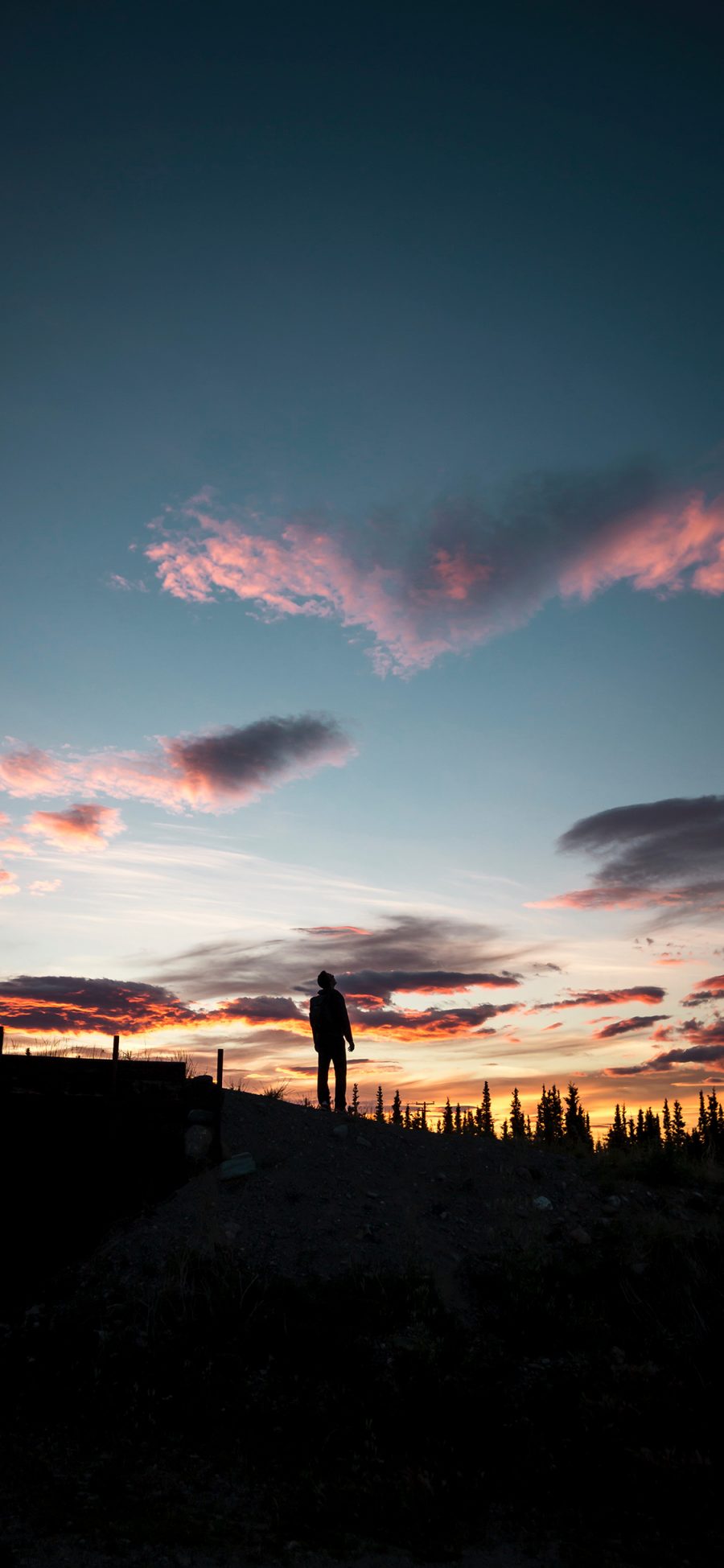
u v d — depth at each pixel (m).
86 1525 5.54
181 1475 6.45
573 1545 5.70
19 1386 7.69
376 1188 11.70
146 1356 8.17
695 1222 11.37
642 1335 8.92
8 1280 9.77
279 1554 5.41
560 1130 16.14
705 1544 5.66
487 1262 10.21
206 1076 11.93
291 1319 8.73
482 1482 6.50
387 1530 5.83
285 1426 7.21
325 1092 14.45
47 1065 11.06
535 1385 8.02
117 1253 9.88
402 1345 8.52
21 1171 10.63
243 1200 10.91
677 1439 7.02
